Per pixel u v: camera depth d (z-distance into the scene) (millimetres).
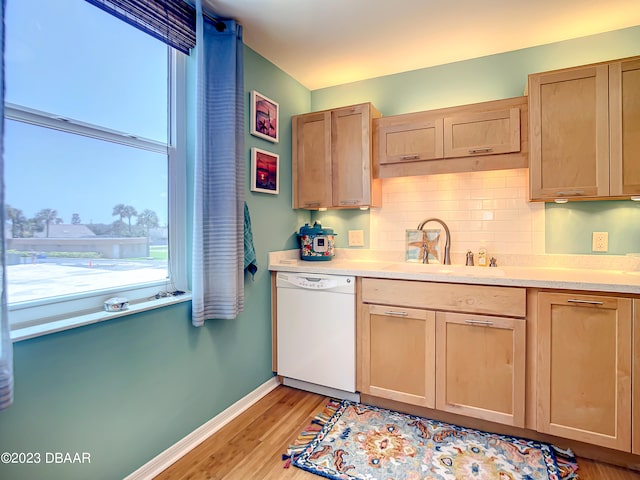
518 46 2238
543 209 2191
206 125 1814
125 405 1450
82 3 1352
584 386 1633
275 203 2500
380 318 2088
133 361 1486
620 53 2039
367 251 2713
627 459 1603
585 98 1826
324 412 2090
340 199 2486
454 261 2426
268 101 2363
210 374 1909
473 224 2377
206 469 1594
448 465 1584
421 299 1964
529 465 1582
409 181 2578
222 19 1918
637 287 1516
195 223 1717
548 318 1688
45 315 1236
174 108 1775
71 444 1253
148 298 1639
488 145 2074
